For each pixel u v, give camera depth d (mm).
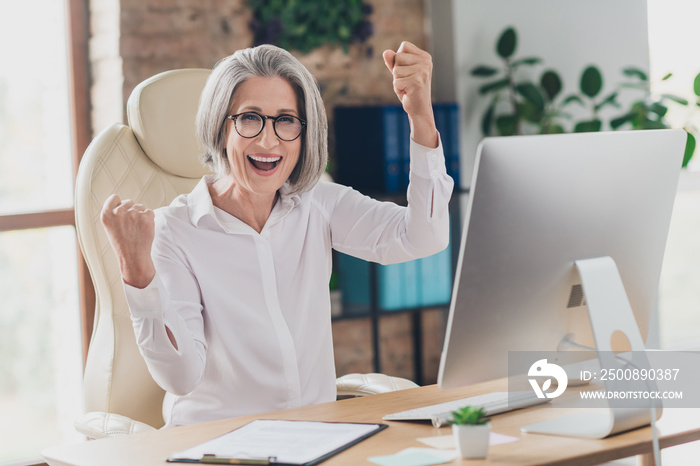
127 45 3328
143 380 2039
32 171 3402
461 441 1238
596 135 1354
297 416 1520
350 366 3947
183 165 2221
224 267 1762
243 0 3611
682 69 4605
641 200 1435
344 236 1896
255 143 1685
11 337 3350
